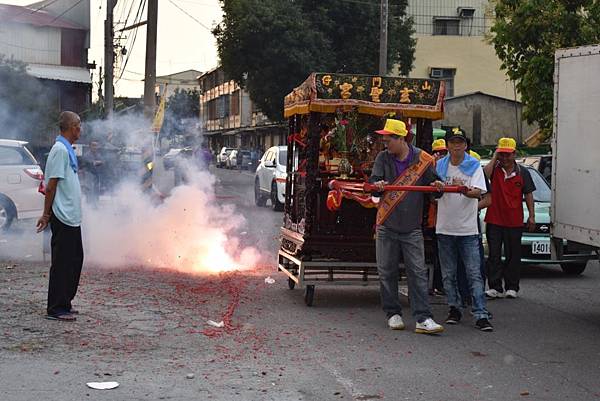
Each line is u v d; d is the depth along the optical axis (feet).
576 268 38.99
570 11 57.47
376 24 109.60
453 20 135.03
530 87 57.06
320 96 28.78
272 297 30.96
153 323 25.30
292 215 32.48
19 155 47.47
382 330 25.70
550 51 56.39
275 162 73.82
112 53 86.22
